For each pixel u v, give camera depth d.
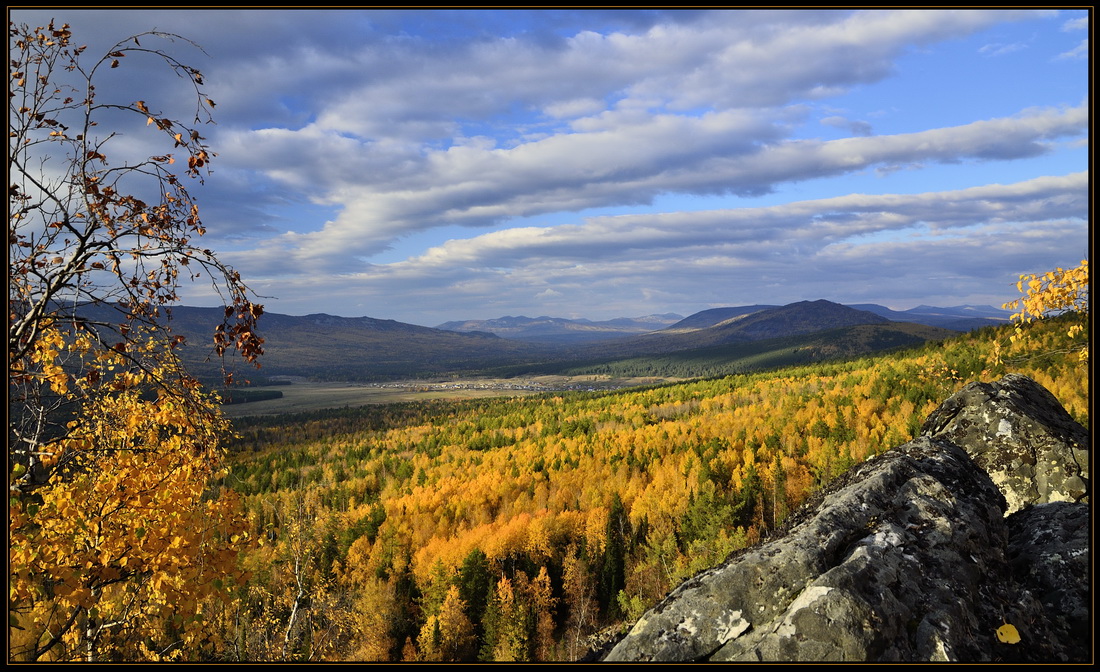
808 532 5.98
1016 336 13.24
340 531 93.88
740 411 141.25
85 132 6.48
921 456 7.45
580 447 137.00
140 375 8.01
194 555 9.90
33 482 8.33
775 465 91.00
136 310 6.95
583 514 98.06
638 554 89.38
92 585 9.43
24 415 8.02
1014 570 6.28
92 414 8.72
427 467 148.25
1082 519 6.51
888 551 5.61
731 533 79.31
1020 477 7.64
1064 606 5.59
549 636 73.88
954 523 6.14
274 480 125.62
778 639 4.84
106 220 6.56
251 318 6.43
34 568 8.44
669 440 129.50
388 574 84.56
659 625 5.44
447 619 72.19
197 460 9.38
